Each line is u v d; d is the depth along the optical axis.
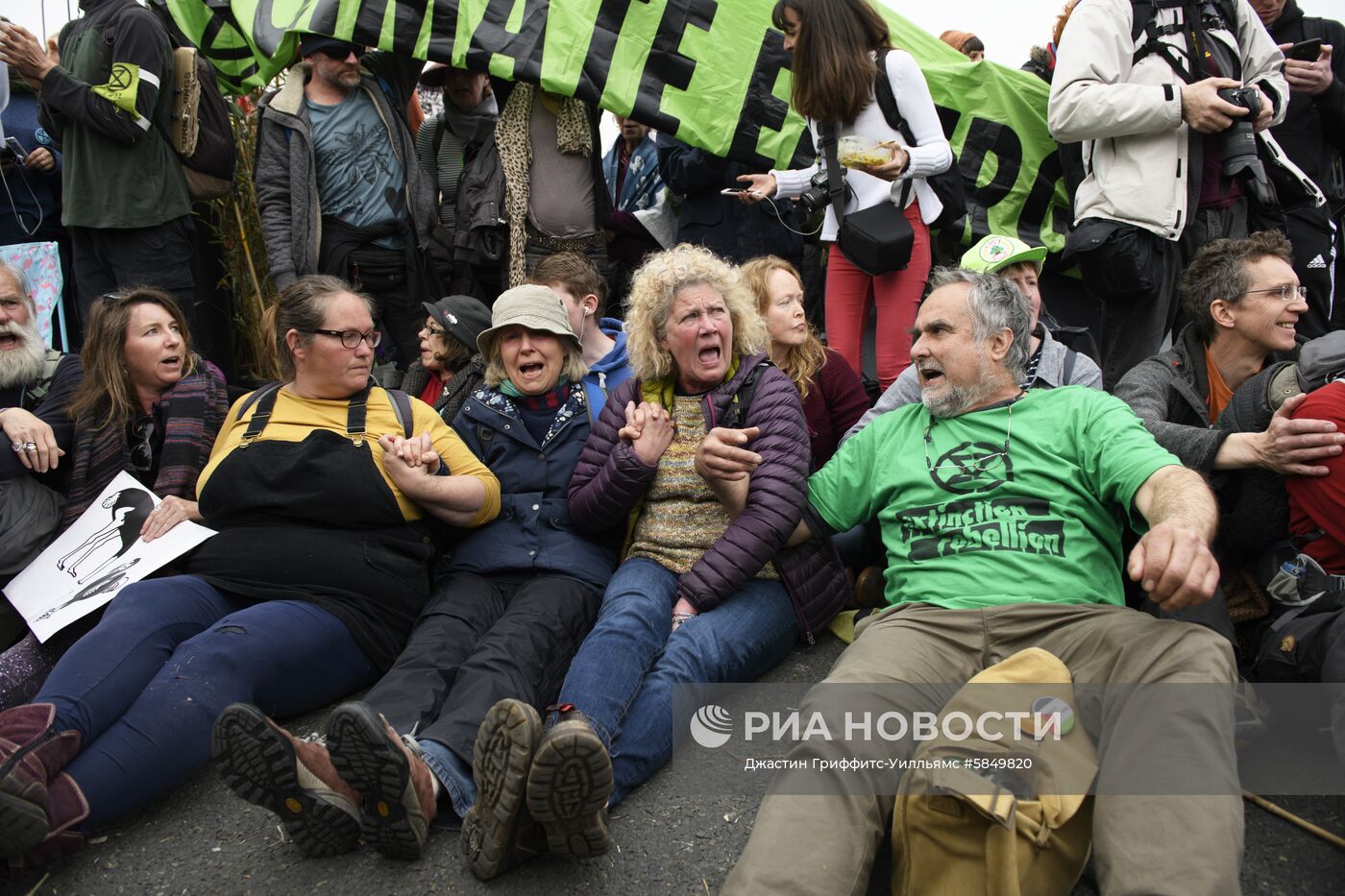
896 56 3.89
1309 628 2.36
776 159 4.74
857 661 2.27
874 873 2.12
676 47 4.66
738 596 2.86
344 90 4.59
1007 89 5.06
